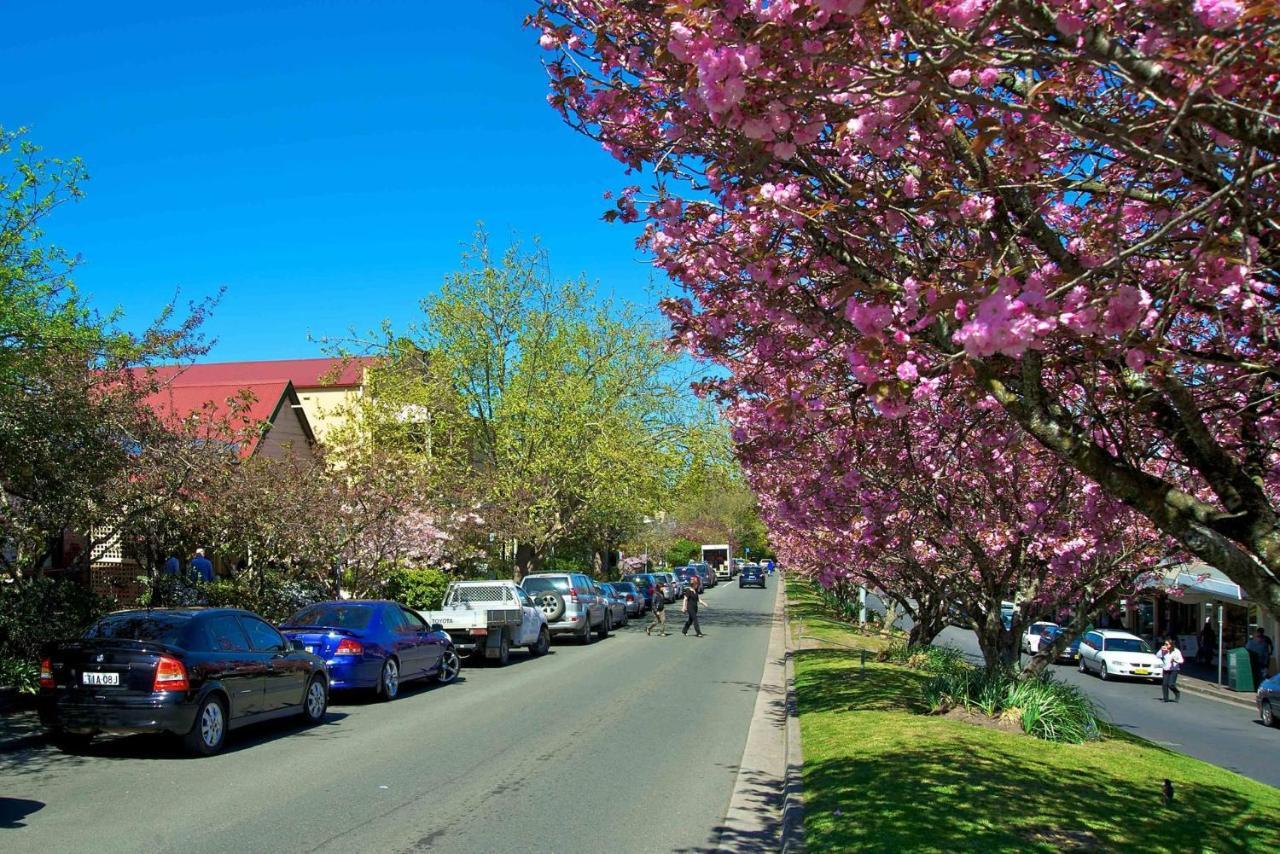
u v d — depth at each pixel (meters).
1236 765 14.98
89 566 15.55
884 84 4.68
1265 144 4.14
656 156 6.40
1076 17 4.01
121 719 9.46
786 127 4.52
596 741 11.39
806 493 11.80
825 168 5.85
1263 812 8.35
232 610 11.27
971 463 10.35
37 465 13.15
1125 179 6.08
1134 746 11.47
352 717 13.20
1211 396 6.15
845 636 27.31
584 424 30.95
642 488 32.84
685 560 83.88
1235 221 4.59
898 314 4.78
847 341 6.00
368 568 22.11
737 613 41.44
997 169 5.32
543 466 29.92
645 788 9.00
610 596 31.78
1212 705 24.16
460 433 30.84
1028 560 12.30
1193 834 7.33
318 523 18.50
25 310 13.61
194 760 9.90
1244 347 6.21
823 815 7.45
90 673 9.61
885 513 11.20
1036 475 10.98
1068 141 6.20
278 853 6.64
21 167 13.01
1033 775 8.94
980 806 7.61
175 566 17.36
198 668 9.95
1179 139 4.49
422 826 7.48
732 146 5.51
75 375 13.34
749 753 10.95
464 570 30.78
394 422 29.53
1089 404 5.96
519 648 24.16
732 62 4.16
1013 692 11.95
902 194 5.74
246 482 17.14
